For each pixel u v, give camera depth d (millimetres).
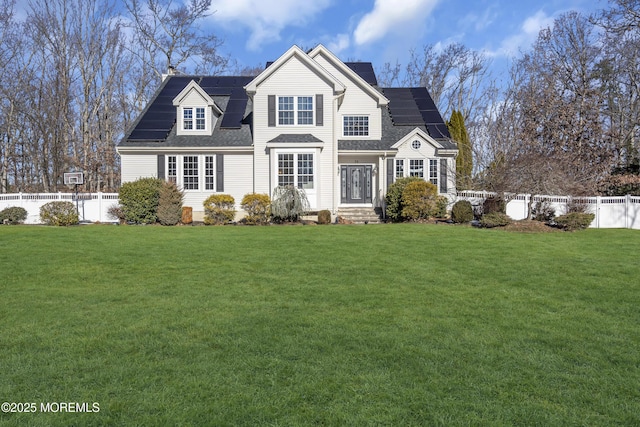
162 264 9977
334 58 23781
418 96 27312
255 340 5430
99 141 36812
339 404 3910
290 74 21672
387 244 12578
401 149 22578
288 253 11266
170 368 4629
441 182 22578
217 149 21891
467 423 3631
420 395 4074
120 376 4445
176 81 27062
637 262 10180
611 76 30609
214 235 14523
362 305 6926
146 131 22500
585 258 10633
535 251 11531
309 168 21266
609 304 7035
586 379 4434
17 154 34750
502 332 5758
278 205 19312
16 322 6105
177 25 38844
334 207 21562
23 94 33938
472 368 4652
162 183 19953
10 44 32812
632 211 17453
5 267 9547
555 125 26672
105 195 21234
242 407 3857
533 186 16828
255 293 7637
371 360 4848
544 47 33469
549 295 7547
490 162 22594
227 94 25828
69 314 6465
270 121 21672
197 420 3670
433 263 10070
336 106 22469
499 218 16484
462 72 44875
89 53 35750
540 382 4363
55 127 33125
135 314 6465
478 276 8883
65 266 9711
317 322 6102
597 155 25859
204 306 6875
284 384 4281
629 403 3977
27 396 4055
